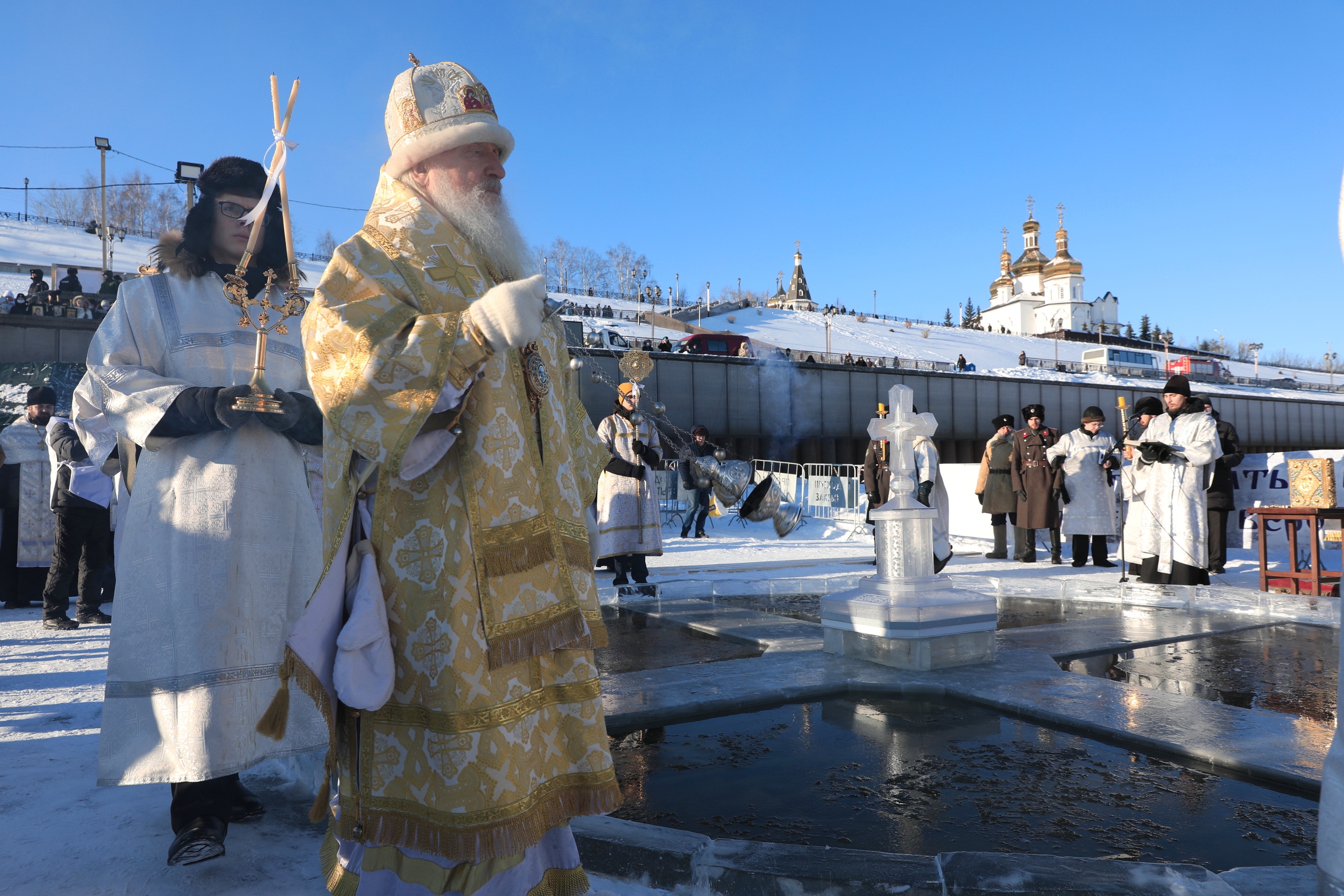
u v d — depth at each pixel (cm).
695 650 500
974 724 342
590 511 220
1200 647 500
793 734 330
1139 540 806
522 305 158
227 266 256
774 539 1513
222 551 228
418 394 155
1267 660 460
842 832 234
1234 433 898
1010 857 193
